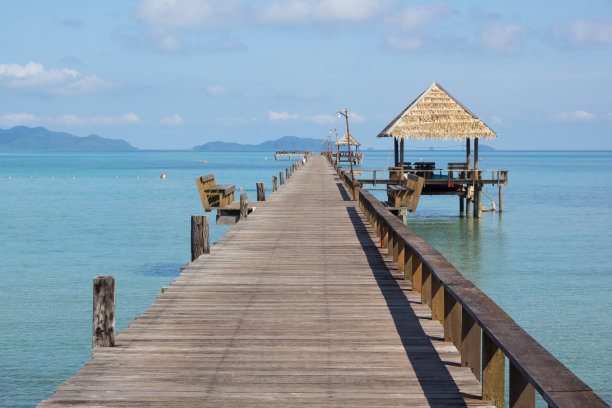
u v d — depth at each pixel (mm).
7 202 49250
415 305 8211
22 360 12062
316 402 4965
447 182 35188
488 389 4891
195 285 9531
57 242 27984
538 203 48562
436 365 5824
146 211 42250
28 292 17766
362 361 5973
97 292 6434
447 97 35438
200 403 4961
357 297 8688
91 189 65188
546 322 14633
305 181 35594
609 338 13375
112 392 5188
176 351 6309
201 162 183125
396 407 4844
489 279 19766
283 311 7941
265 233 15258
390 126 35125
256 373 5652
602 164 168625
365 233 15234
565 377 3350
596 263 22672
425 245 8039
